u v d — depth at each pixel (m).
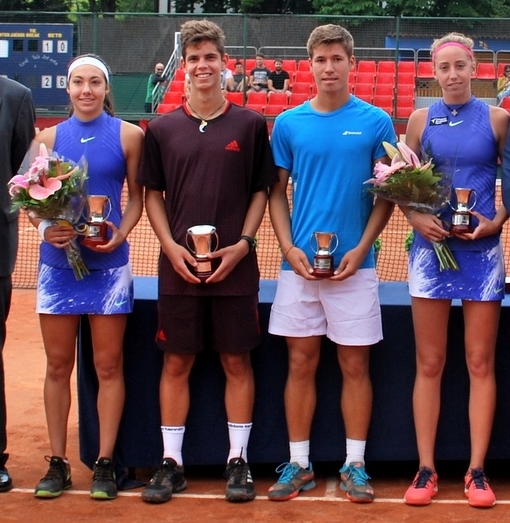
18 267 11.16
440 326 4.10
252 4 28.16
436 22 18.84
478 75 19.05
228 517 3.91
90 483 4.37
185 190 4.02
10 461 4.68
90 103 4.09
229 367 4.17
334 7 26.38
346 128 4.04
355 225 4.07
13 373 6.51
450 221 4.01
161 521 3.87
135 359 4.34
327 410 4.36
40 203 3.81
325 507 4.04
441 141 4.01
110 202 4.09
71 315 4.13
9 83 4.16
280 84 18.95
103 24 18.92
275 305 4.20
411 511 3.98
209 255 3.93
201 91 4.04
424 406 4.15
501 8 26.28
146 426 4.37
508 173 3.91
